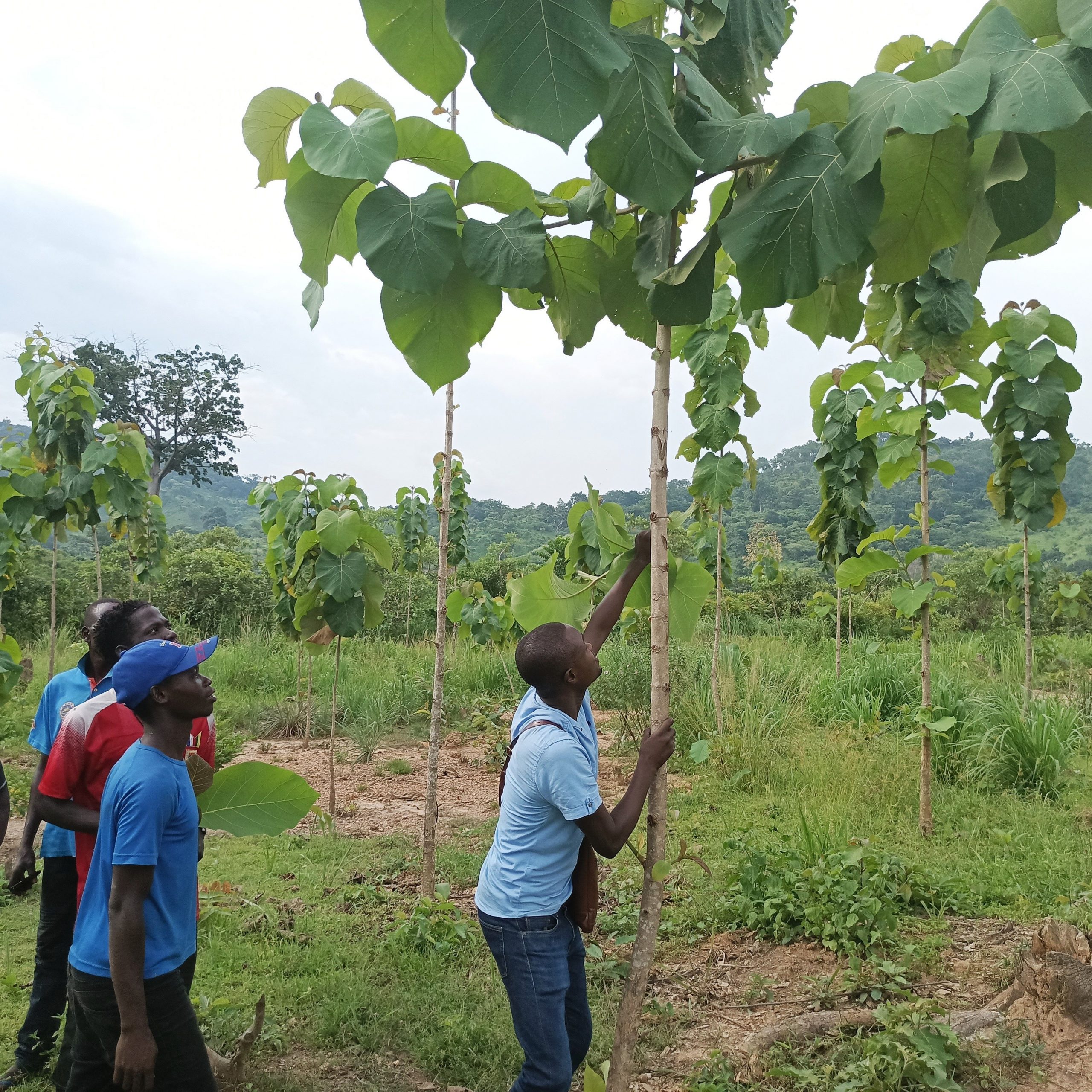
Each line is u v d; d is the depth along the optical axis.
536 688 2.69
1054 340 6.91
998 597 19.98
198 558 20.47
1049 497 7.17
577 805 2.39
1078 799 6.88
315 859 6.11
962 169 1.50
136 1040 2.23
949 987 4.06
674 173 1.48
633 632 10.42
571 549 3.28
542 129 1.28
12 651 5.88
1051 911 4.77
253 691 12.70
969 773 7.30
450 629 19.45
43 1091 3.24
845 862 4.96
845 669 11.06
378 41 1.52
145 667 2.38
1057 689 11.75
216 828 2.63
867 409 6.44
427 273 1.53
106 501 7.57
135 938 2.24
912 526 6.37
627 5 1.81
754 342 2.56
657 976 4.30
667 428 2.01
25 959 4.45
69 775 2.86
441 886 4.84
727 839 6.00
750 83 1.86
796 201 1.50
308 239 1.65
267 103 1.64
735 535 68.00
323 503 6.75
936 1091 3.10
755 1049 3.52
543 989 2.55
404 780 8.62
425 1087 3.41
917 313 4.25
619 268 2.01
